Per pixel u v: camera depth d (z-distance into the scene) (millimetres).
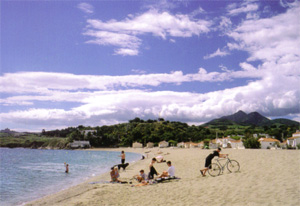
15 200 17938
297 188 10180
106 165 50688
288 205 8094
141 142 197750
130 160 68500
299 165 16766
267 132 184625
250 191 10758
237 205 8883
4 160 74250
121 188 16250
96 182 22438
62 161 67875
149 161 52406
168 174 17516
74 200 13508
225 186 12500
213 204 9477
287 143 96875
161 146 172250
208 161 17078
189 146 149000
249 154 33000
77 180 27516
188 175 19609
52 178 29875
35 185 24922
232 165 17125
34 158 87125
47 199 16359
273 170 15703
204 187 13008
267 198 9273
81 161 67000
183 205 9953
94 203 12297
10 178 30453
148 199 11977
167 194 12531
